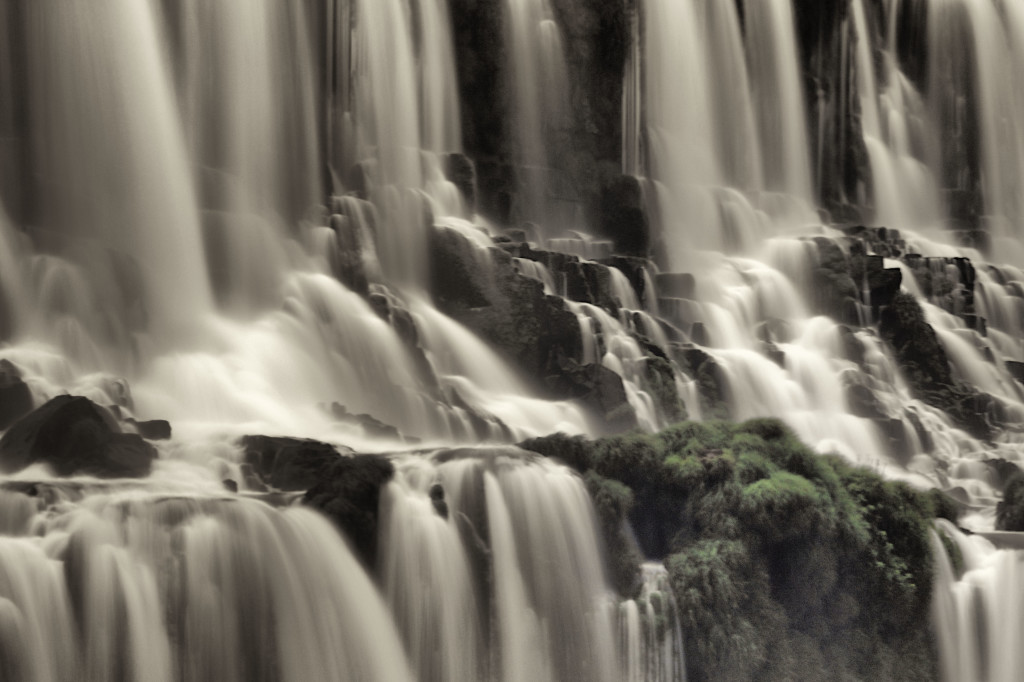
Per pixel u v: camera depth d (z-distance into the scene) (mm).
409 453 32531
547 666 31750
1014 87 95188
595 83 67000
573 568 32844
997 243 84875
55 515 25156
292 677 26828
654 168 70438
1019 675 38156
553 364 48969
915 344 63625
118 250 41812
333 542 28406
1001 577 38344
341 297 46656
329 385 44094
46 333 38562
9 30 42812
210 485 29984
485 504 31578
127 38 46031
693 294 59594
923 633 36844
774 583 34438
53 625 23719
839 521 35406
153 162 46156
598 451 34688
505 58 63969
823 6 82625
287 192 53688
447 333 48781
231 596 26125
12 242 39938
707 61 75062
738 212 70625
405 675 29188
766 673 33250
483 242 53094
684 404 50406
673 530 34719
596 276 54375
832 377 57594
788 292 64125
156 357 40375
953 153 93188
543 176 63969
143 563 25078
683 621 33000
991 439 60469
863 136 86000
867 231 73688
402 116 60156
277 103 53469
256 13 52500
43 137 43219
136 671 24609
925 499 38031
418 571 29906
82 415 30031
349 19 57281
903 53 93312
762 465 34781
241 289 46156
